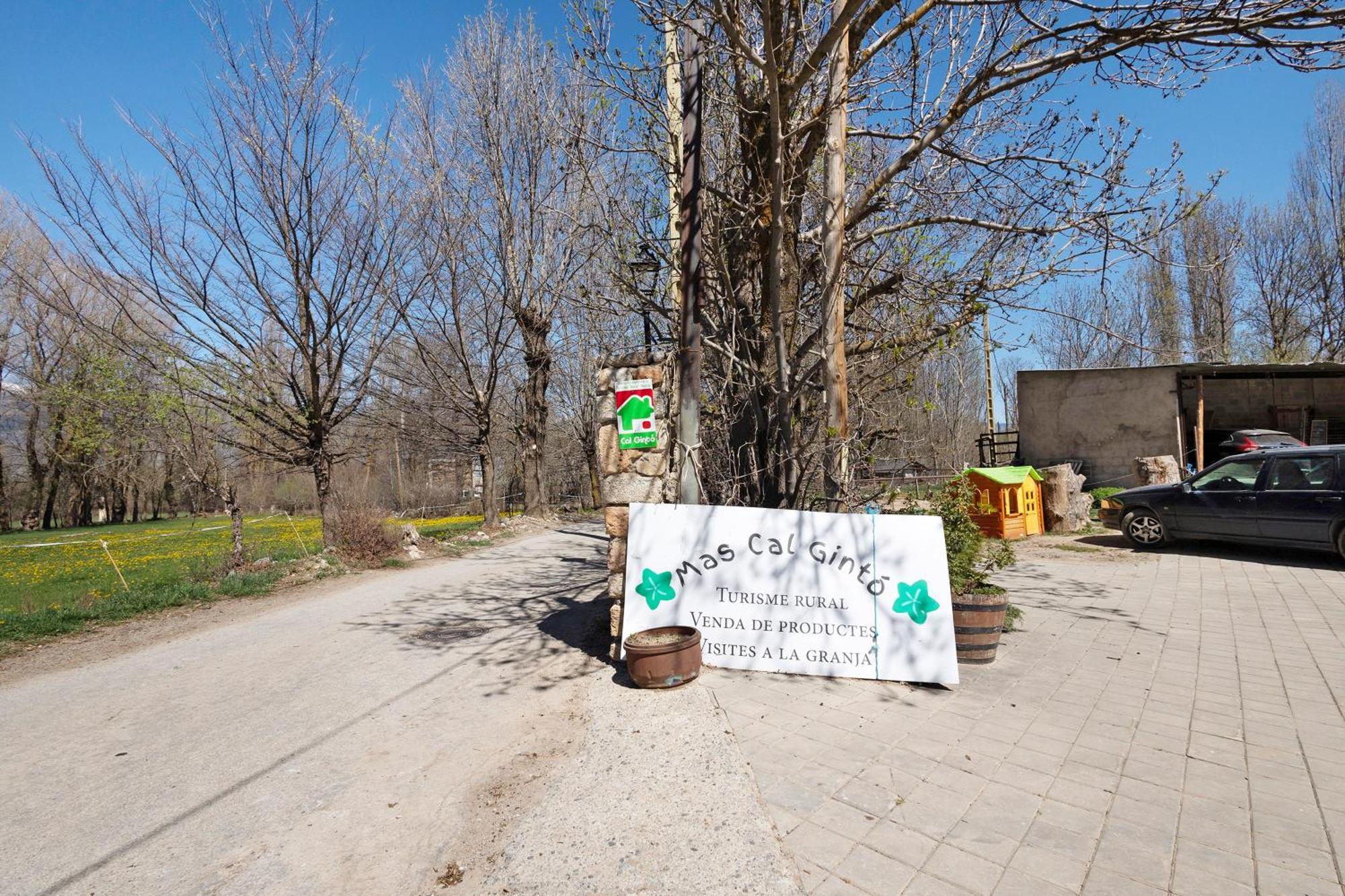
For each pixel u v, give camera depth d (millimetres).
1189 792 3225
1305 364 16531
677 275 6973
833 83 5883
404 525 14578
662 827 3074
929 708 4355
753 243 6980
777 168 5512
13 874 3014
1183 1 4848
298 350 12484
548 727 4434
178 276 10906
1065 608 6891
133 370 10812
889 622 4965
